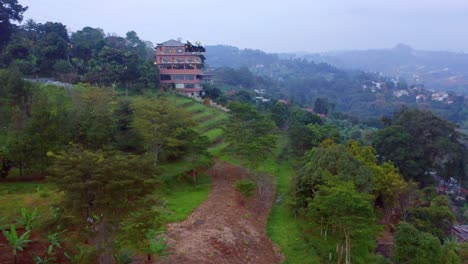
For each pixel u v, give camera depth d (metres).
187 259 21.23
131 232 16.66
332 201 23.27
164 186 35.09
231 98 95.00
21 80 40.91
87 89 47.88
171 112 38.84
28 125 31.66
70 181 14.59
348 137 76.62
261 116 46.12
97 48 80.06
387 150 54.69
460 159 55.75
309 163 34.78
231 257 23.55
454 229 39.25
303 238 29.47
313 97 189.38
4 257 17.23
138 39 105.25
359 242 26.72
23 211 20.42
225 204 32.72
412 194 39.44
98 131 35.00
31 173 33.31
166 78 81.88
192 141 39.44
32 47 69.19
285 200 36.66
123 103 44.88
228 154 46.78
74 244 17.75
